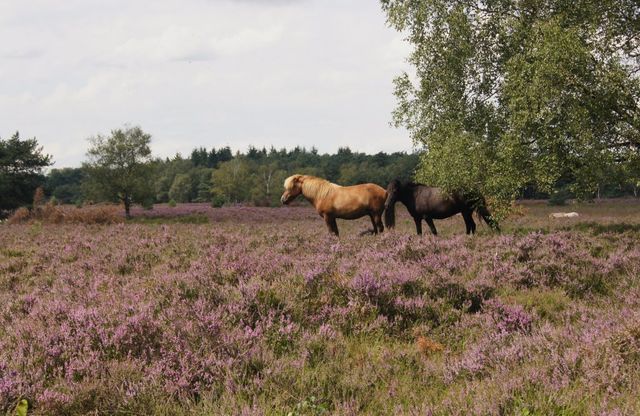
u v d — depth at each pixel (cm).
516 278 796
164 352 462
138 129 5012
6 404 381
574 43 1374
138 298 642
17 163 5550
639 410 315
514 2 1695
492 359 461
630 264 880
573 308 648
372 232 1581
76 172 14950
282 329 531
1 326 599
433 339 574
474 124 1728
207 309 571
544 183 1535
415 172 1873
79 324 527
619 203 4919
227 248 1191
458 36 1750
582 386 369
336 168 11856
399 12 1850
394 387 415
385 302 640
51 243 1534
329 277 707
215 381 422
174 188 9888
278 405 379
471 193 1592
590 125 1473
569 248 1005
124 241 1490
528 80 1492
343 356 495
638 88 1438
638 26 1551
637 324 434
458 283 724
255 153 16925
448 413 344
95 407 382
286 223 3106
